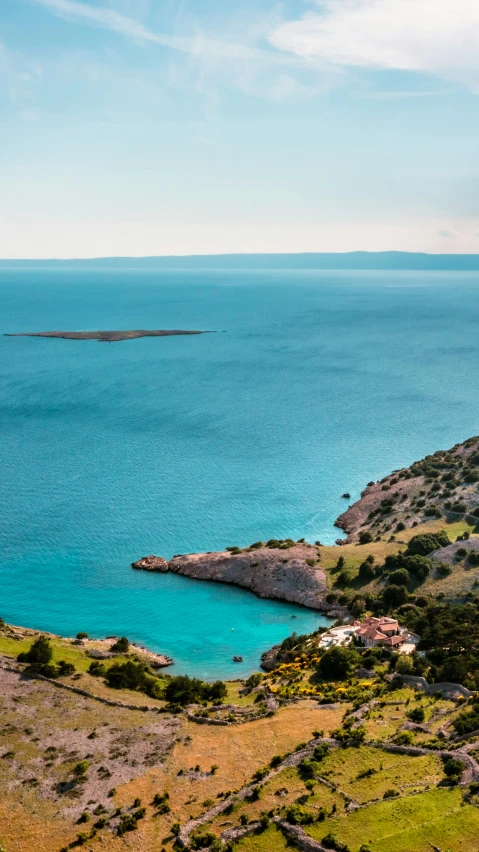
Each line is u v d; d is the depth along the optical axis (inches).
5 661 4025.6
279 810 2645.2
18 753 3149.6
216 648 4722.0
